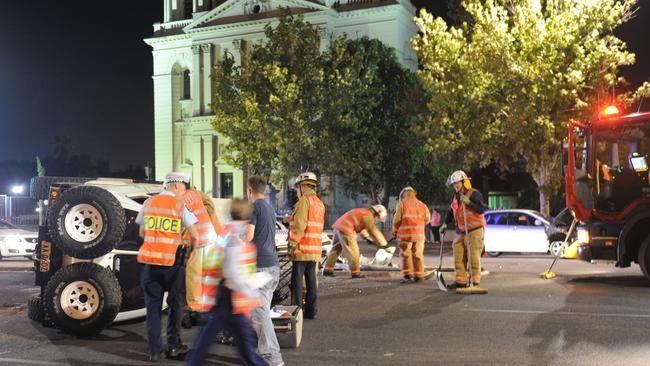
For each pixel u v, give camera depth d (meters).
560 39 26.23
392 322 9.34
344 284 13.62
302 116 36.12
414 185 39.38
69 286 8.56
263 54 36.59
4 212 35.81
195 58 50.47
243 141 36.47
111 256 9.05
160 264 7.38
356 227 14.84
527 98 27.16
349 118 36.41
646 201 12.87
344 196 43.09
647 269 12.84
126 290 9.13
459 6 31.78
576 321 9.10
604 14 26.11
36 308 9.79
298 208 9.00
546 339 8.06
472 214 12.23
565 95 26.03
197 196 7.68
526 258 20.77
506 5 28.14
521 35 27.12
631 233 13.06
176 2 53.72
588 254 13.48
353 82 36.34
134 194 10.27
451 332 8.59
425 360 7.19
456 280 12.30
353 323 9.32
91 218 8.62
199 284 8.64
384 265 16.23
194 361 5.70
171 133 52.91
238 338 5.75
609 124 13.37
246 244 5.89
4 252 20.28
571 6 26.36
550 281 13.55
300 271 9.12
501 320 9.30
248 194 7.34
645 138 13.08
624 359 7.07
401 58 45.88
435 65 28.38
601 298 11.09
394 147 38.69
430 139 29.75
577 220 13.78
